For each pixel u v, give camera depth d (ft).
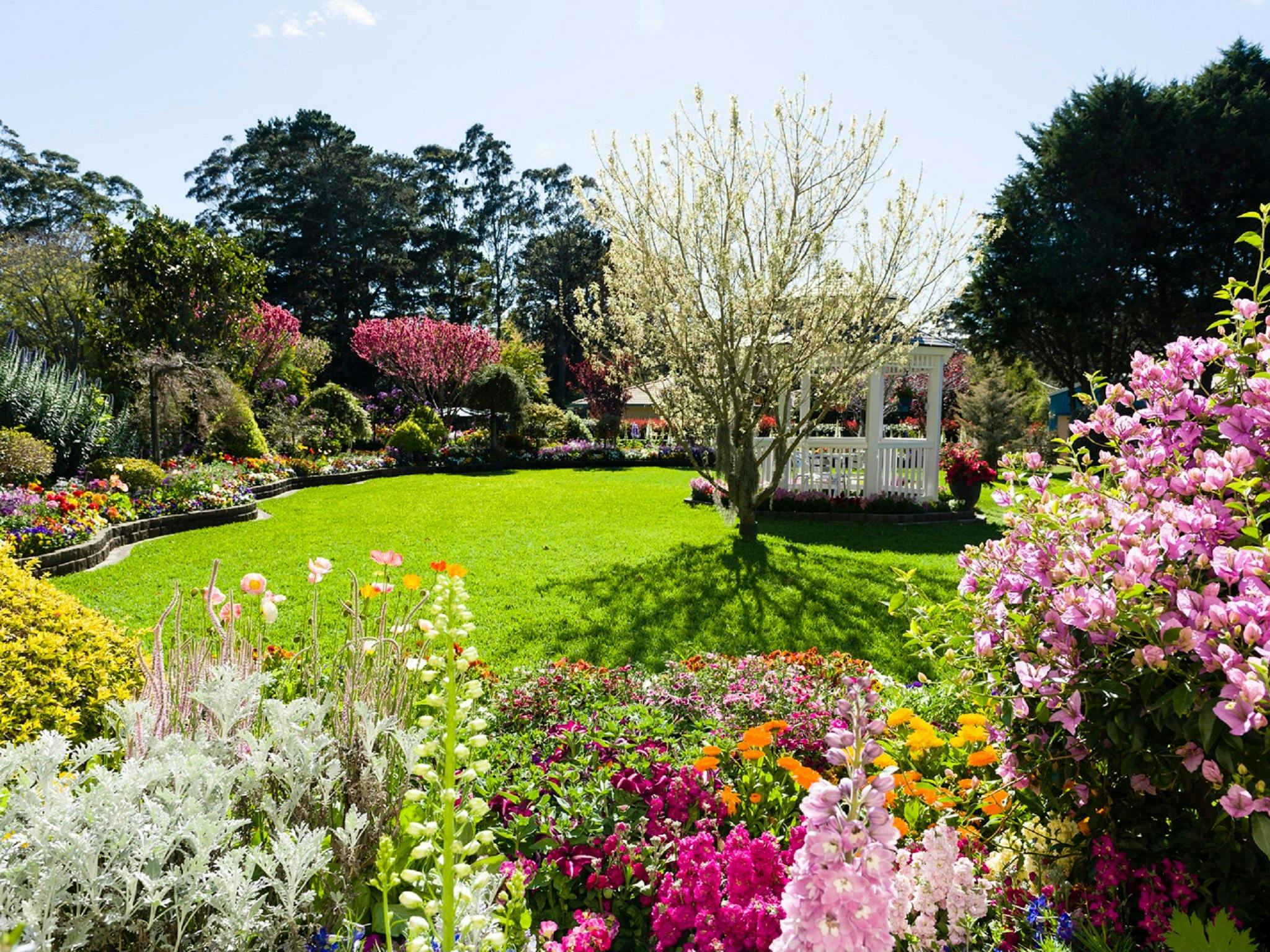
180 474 42.19
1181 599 5.62
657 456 86.17
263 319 77.51
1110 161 70.64
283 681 10.93
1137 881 6.24
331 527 38.75
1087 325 72.54
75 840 5.57
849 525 40.50
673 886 7.30
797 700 11.99
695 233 32.24
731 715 11.73
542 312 165.78
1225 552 5.77
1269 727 5.06
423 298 157.38
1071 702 6.07
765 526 39.99
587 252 165.27
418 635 10.81
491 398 79.41
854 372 34.19
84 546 28.43
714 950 6.85
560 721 11.81
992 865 7.06
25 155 142.61
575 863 7.80
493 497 51.93
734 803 8.64
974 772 8.53
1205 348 7.62
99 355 57.11
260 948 5.98
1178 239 70.18
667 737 11.00
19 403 42.60
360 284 145.59
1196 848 6.01
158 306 57.21
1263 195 65.87
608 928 7.05
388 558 11.46
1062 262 71.41
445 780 5.11
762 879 7.25
